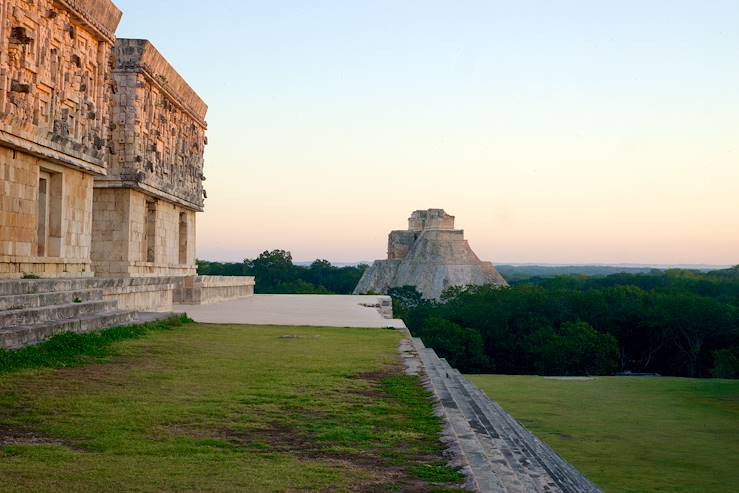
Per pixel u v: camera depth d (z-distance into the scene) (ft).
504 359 252.62
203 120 168.66
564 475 47.01
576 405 103.71
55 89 84.43
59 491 23.27
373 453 30.14
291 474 26.37
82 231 95.25
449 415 38.60
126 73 120.47
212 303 149.48
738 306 278.87
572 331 233.14
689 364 251.19
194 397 40.32
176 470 26.30
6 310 55.88
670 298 256.11
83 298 73.56
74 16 89.45
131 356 56.29
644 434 82.79
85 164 92.22
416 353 65.98
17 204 77.97
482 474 27.35
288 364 55.52
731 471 65.46
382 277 418.31
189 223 165.48
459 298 308.60
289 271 428.97
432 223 427.33
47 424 32.71
